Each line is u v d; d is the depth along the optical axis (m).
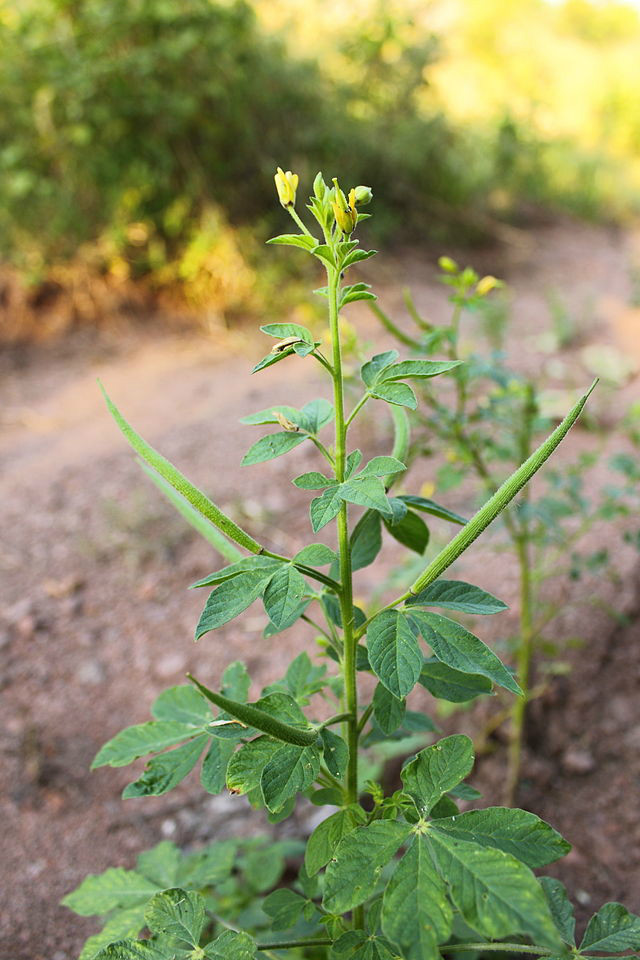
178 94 5.08
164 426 4.13
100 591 3.04
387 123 6.67
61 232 5.09
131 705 2.56
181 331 5.20
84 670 2.69
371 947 1.18
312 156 6.05
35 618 2.89
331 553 1.09
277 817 1.24
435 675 1.28
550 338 5.12
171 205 5.32
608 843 2.13
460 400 2.12
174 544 3.28
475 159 7.51
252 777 1.08
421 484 3.50
